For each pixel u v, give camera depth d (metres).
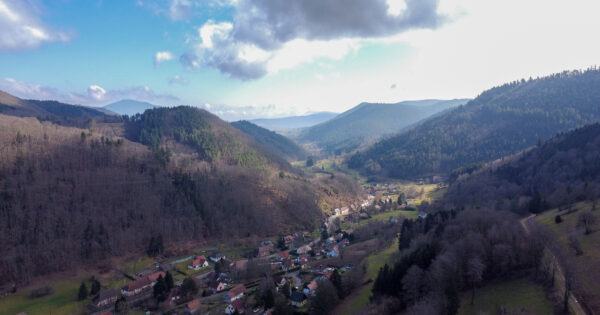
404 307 84.31
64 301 110.44
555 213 123.38
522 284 77.19
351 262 137.12
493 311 71.31
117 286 122.25
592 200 119.94
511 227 95.69
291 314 93.19
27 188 150.62
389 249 142.75
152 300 108.75
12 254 122.62
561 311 64.00
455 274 77.06
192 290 114.56
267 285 105.50
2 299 109.62
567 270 71.31
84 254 137.00
